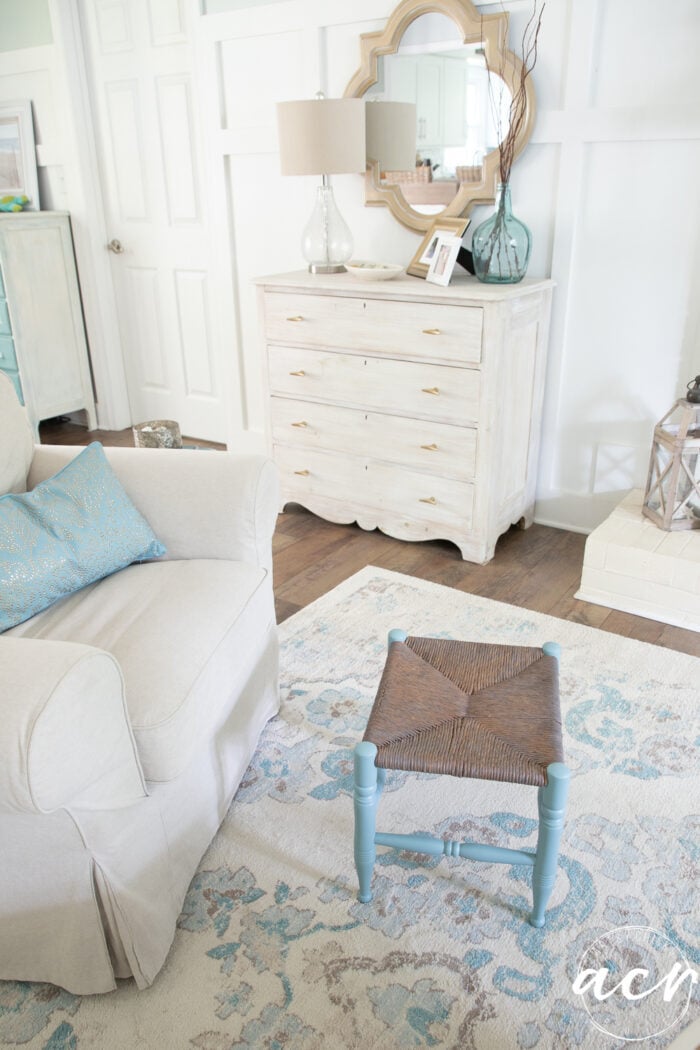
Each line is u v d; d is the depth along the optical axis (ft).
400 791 5.67
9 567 4.93
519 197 8.77
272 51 9.80
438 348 8.18
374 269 8.75
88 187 12.69
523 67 8.07
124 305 13.47
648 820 5.35
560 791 4.13
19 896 4.07
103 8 11.55
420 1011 4.16
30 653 3.75
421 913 4.73
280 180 10.41
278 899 4.84
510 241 8.20
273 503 6.02
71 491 5.49
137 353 13.73
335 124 8.47
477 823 5.38
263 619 5.74
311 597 8.29
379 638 7.49
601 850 5.12
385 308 8.39
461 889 4.90
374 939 4.56
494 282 8.37
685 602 7.54
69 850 3.91
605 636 7.46
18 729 3.44
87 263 13.16
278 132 8.94
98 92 12.19
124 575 5.59
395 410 8.76
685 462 7.63
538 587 8.40
